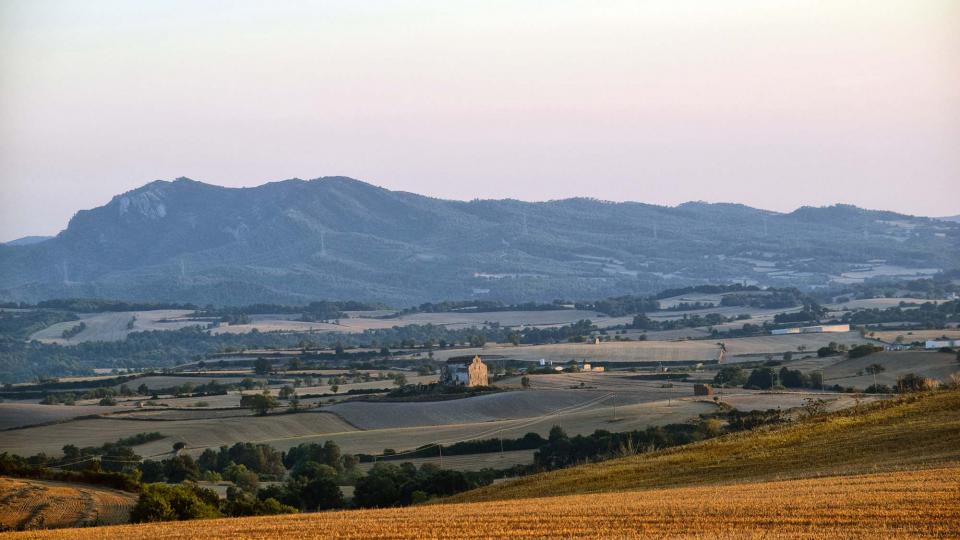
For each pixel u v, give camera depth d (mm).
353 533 78312
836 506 77188
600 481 112062
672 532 72312
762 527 72312
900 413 126188
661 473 111625
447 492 153750
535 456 191375
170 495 116062
